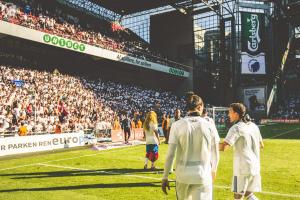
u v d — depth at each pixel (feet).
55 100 84.28
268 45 161.17
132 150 53.78
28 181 29.58
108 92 116.37
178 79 168.45
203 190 12.20
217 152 13.07
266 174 31.01
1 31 85.97
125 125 69.56
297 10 170.71
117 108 108.27
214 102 164.55
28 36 92.89
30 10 106.22
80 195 24.26
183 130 12.48
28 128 64.49
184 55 172.86
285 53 186.80
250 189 16.67
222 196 23.29
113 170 34.53
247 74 152.66
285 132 90.43
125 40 154.81
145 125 34.42
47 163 40.40
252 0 162.09
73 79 107.24
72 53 114.11
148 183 28.04
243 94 158.81
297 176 30.07
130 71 147.33
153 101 133.08
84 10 144.97
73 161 41.73
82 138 65.36
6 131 60.54
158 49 175.63
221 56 164.55
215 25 165.48
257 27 154.30
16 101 67.72
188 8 164.76
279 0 166.50
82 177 31.01
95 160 42.29
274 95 169.68
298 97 182.50
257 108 155.43
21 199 23.40
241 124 16.61
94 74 133.59
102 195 24.17
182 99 158.61
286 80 191.83
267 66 159.33
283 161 38.96
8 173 33.94
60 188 26.61
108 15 161.99
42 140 56.59
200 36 169.07
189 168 12.29
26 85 83.61
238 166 16.48
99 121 86.38
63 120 75.31
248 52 152.76
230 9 160.04
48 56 113.80
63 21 123.13
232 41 160.97
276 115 161.07
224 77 163.73
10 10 90.68
